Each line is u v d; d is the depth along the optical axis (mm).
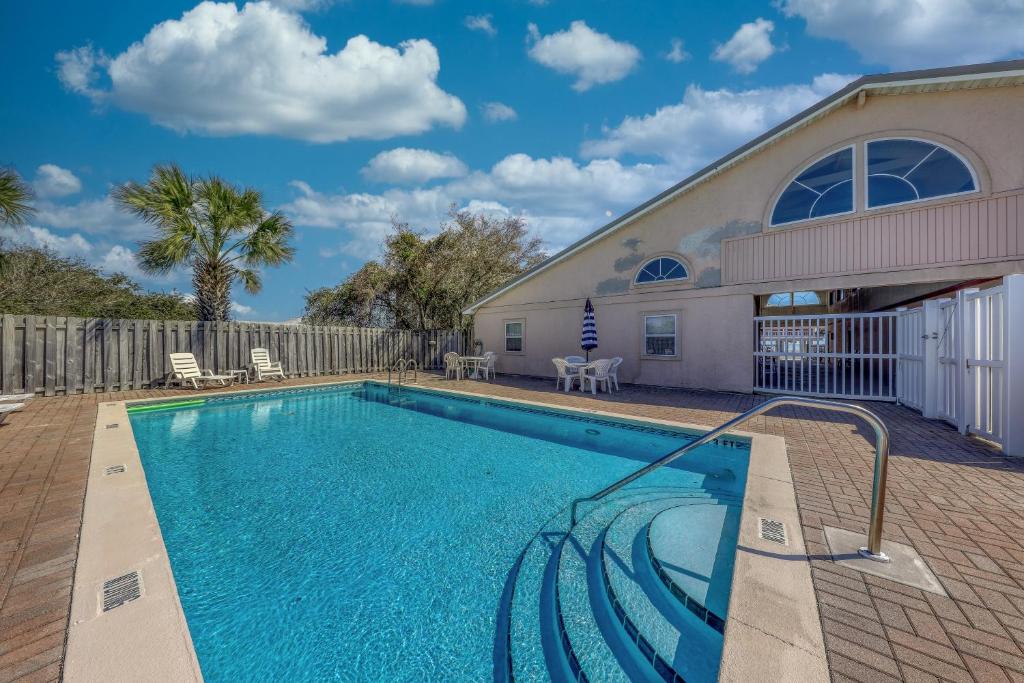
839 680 1784
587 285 14211
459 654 2672
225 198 12961
